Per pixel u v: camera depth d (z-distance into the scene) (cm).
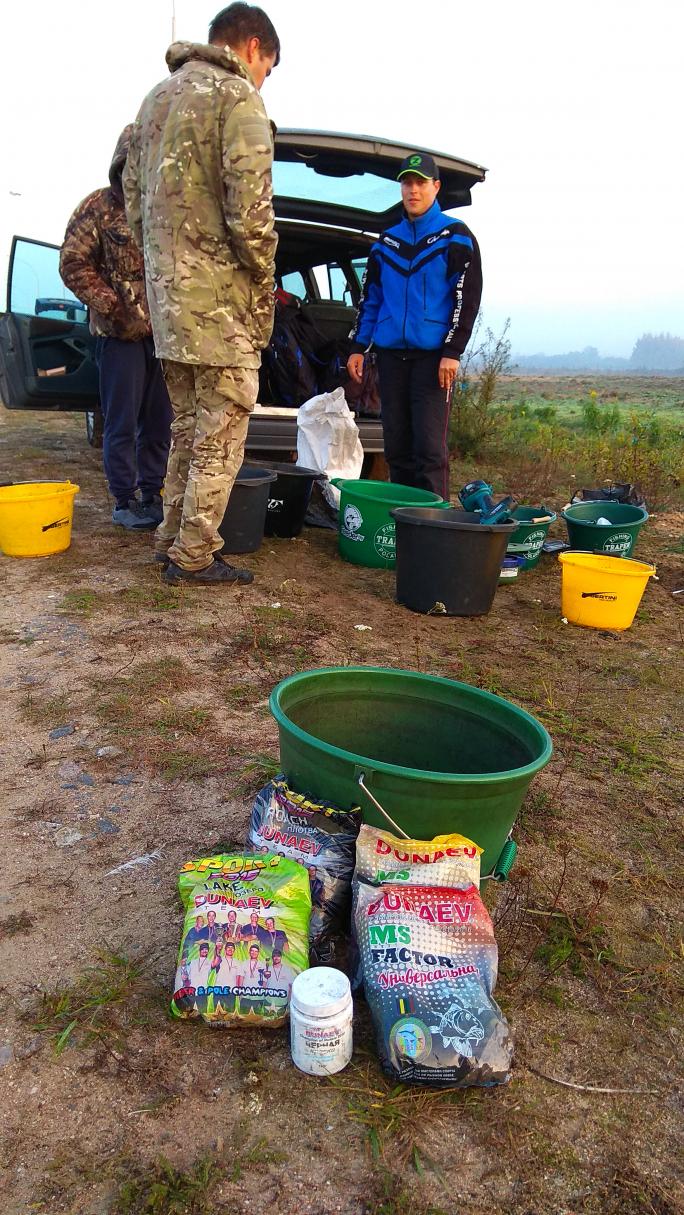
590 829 245
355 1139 143
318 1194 134
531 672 357
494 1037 152
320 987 153
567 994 181
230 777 252
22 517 439
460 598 409
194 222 331
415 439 488
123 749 265
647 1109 155
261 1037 162
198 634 358
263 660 336
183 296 337
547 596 477
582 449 1008
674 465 909
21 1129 142
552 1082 158
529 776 179
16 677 312
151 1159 138
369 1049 161
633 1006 179
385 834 176
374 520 473
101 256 427
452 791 172
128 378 470
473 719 218
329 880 178
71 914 192
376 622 396
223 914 168
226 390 362
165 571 425
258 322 359
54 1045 158
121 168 399
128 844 219
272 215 329
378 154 487
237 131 316
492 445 1022
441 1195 136
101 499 610
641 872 226
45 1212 129
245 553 480
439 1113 149
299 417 545
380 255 465
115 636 351
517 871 218
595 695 341
